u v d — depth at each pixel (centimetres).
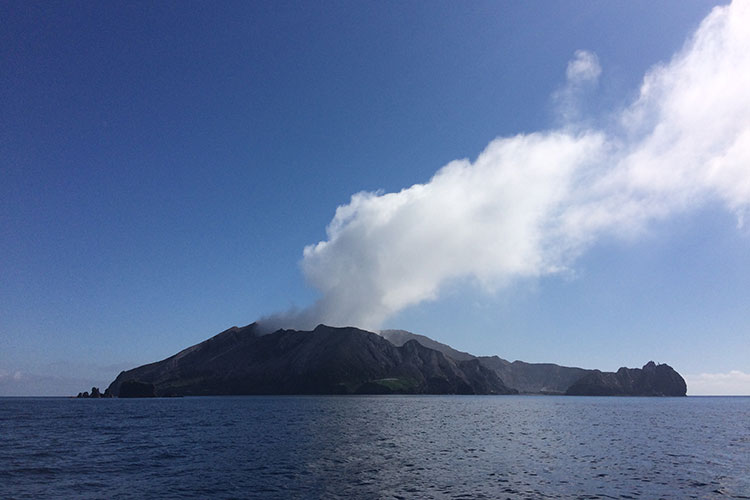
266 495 3769
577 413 17325
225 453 6081
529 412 17912
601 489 4012
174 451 6306
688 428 10581
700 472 4853
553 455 5962
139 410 19450
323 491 3897
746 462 5541
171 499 3653
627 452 6322
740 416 15950
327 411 17762
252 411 17950
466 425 10981
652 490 3997
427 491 3897
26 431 9438
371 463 5266
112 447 6775
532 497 3719
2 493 3888
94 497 3731
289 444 7044
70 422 12106
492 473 4684
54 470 4884
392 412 17062
